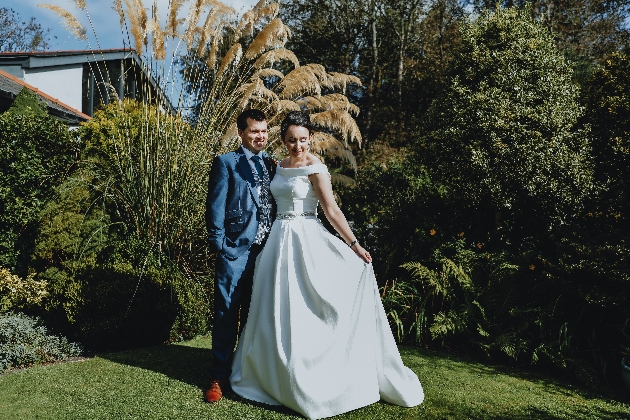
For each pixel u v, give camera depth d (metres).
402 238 5.63
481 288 4.47
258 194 3.13
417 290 4.86
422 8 22.59
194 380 3.15
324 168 3.01
